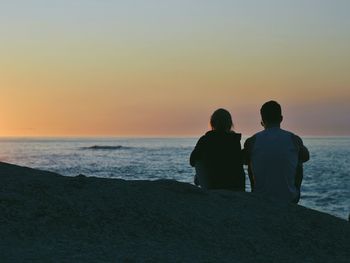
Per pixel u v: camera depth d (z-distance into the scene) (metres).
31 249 4.13
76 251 4.18
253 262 4.47
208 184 6.63
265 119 6.59
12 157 115.19
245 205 5.84
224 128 6.71
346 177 59.44
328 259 4.88
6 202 4.96
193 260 4.26
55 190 5.45
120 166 78.50
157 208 5.32
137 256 4.19
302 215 5.89
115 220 4.94
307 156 6.54
